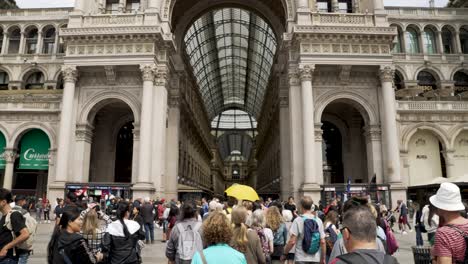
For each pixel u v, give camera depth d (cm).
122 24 2914
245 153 11956
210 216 423
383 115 2812
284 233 841
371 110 2884
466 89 3725
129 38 2823
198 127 5831
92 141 3328
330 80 2927
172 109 3431
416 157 3069
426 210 1229
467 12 3931
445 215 427
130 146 3453
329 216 802
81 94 2919
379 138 2842
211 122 9606
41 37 3962
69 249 519
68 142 2742
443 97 3189
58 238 535
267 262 723
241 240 547
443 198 423
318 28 2795
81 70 2908
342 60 2798
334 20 2923
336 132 3550
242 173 12119
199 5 3675
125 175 3391
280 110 3331
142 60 2806
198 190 3781
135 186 2578
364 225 303
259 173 7562
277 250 834
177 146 3378
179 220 634
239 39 5975
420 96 3334
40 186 3512
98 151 3322
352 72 2927
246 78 7788
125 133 3478
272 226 841
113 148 3362
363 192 2612
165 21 3023
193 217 634
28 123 3053
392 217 2072
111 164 3316
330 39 2819
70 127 2783
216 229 399
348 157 3388
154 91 2875
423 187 2786
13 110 3061
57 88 3834
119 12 3039
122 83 2922
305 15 2897
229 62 7138
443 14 3928
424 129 3075
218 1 3691
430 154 3086
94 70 2911
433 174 3050
